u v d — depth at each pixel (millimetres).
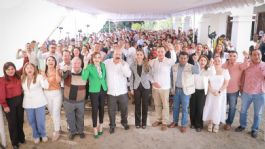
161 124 5172
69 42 10711
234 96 4805
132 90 4844
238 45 8352
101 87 4465
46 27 7844
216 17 14242
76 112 4504
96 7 10562
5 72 3914
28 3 6605
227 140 4516
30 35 6801
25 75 4098
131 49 6934
